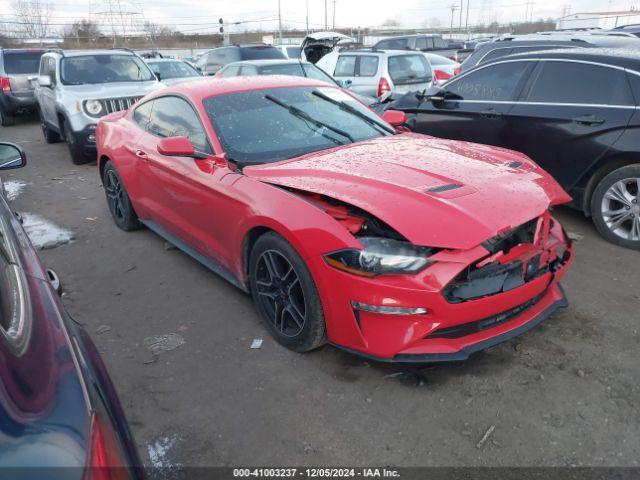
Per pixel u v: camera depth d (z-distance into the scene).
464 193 2.81
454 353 2.62
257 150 3.68
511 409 2.63
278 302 3.19
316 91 4.41
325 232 2.72
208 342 3.36
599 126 4.54
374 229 2.75
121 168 5.00
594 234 4.86
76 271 4.57
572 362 2.96
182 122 4.12
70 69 9.18
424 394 2.77
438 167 3.17
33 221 5.95
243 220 3.24
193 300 3.93
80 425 1.22
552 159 5.00
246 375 3.01
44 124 10.53
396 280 2.55
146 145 4.54
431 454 2.39
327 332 2.91
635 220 4.42
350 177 3.02
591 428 2.48
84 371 1.45
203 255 4.12
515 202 2.81
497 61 5.58
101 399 1.45
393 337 2.63
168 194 4.23
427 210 2.66
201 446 2.51
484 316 2.67
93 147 8.32
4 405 1.11
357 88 10.44
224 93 4.09
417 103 6.34
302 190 2.99
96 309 3.88
